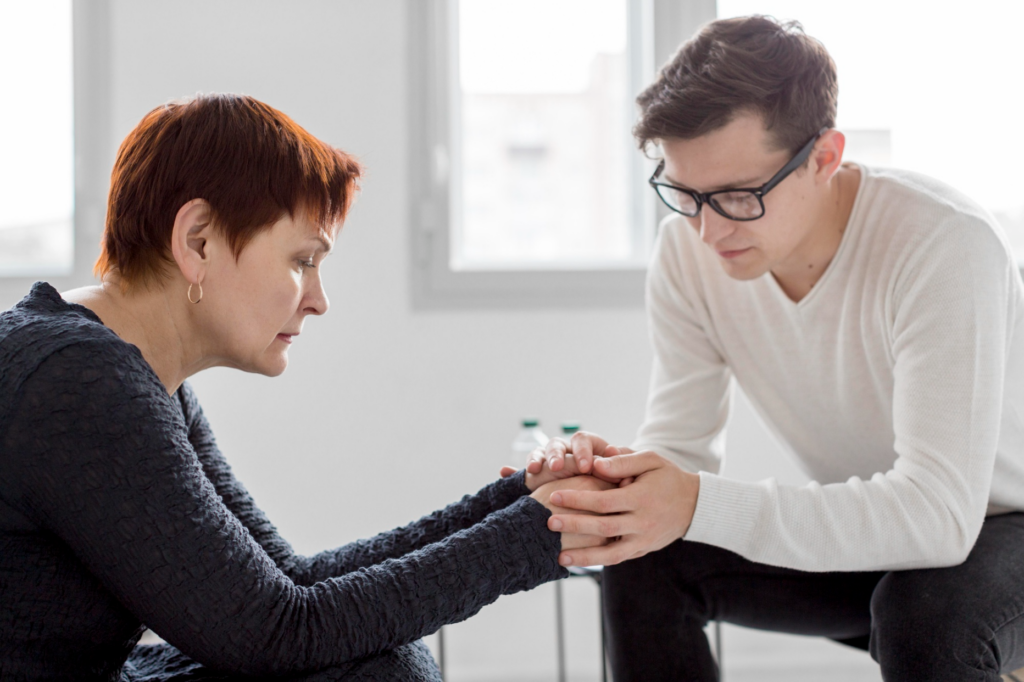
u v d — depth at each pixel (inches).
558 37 93.0
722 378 56.8
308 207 34.3
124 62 84.9
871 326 47.2
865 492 41.6
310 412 85.4
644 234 92.2
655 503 40.3
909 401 42.6
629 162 93.6
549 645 86.6
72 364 29.6
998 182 89.8
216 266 33.5
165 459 30.1
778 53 43.4
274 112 34.9
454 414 86.5
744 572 46.8
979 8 89.5
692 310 56.1
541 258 93.5
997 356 41.9
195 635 30.3
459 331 86.7
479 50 92.4
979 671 38.1
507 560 35.7
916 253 44.0
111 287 34.6
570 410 87.3
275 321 34.8
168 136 33.3
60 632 30.9
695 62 44.2
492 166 92.9
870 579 46.9
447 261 86.6
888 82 89.5
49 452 28.9
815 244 48.5
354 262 85.9
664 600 45.6
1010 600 39.4
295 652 31.8
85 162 85.5
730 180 43.9
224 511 31.9
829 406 51.6
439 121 87.3
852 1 89.2
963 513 40.3
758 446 86.6
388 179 86.4
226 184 32.7
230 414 84.7
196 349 35.5
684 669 44.8
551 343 87.3
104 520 29.1
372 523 85.9
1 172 89.2
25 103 89.4
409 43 86.6
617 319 87.7
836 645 87.5
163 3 85.0
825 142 45.1
